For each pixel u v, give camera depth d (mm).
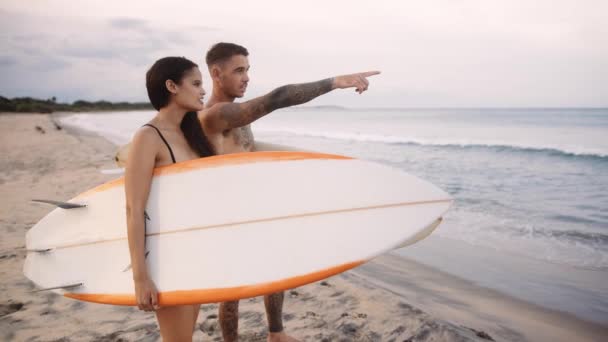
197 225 1608
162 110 1649
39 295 3307
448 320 3064
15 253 4199
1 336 2695
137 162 1507
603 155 11398
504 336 2867
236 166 1714
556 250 4641
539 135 20359
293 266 1584
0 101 79250
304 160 1784
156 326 2826
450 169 10156
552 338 2857
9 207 6176
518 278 3908
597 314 3197
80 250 1777
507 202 6789
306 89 1645
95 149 14805
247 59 1938
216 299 1528
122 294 1608
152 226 1579
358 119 46781
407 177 1771
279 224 1652
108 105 123625
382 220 1662
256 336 2652
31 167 10469
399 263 4359
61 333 2742
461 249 4727
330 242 1625
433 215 1664
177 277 1541
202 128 1791
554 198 7035
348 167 1787
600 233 5172
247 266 1576
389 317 2936
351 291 3367
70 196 7043
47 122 38188
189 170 1648
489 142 15984
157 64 1589
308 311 3039
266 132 25125
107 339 2666
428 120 41156
